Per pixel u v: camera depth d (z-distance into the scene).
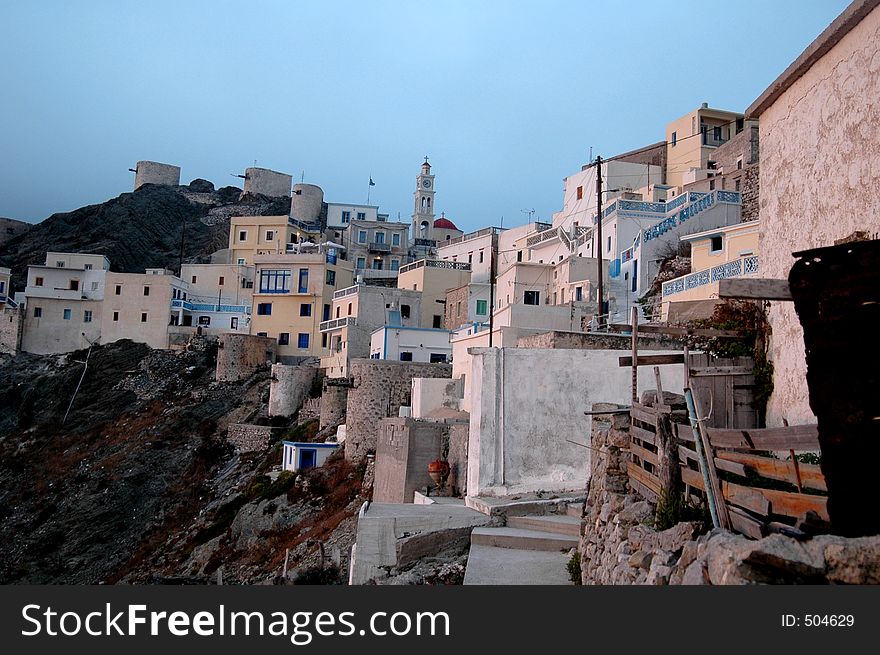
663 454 8.44
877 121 9.59
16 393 69.56
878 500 5.48
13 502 56.22
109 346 74.88
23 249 102.12
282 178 122.25
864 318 5.81
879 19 9.60
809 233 11.49
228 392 64.62
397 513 17.33
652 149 68.44
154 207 112.00
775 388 12.72
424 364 43.22
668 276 42.31
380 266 91.81
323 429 50.62
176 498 52.28
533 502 17.14
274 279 71.88
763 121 13.46
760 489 6.54
